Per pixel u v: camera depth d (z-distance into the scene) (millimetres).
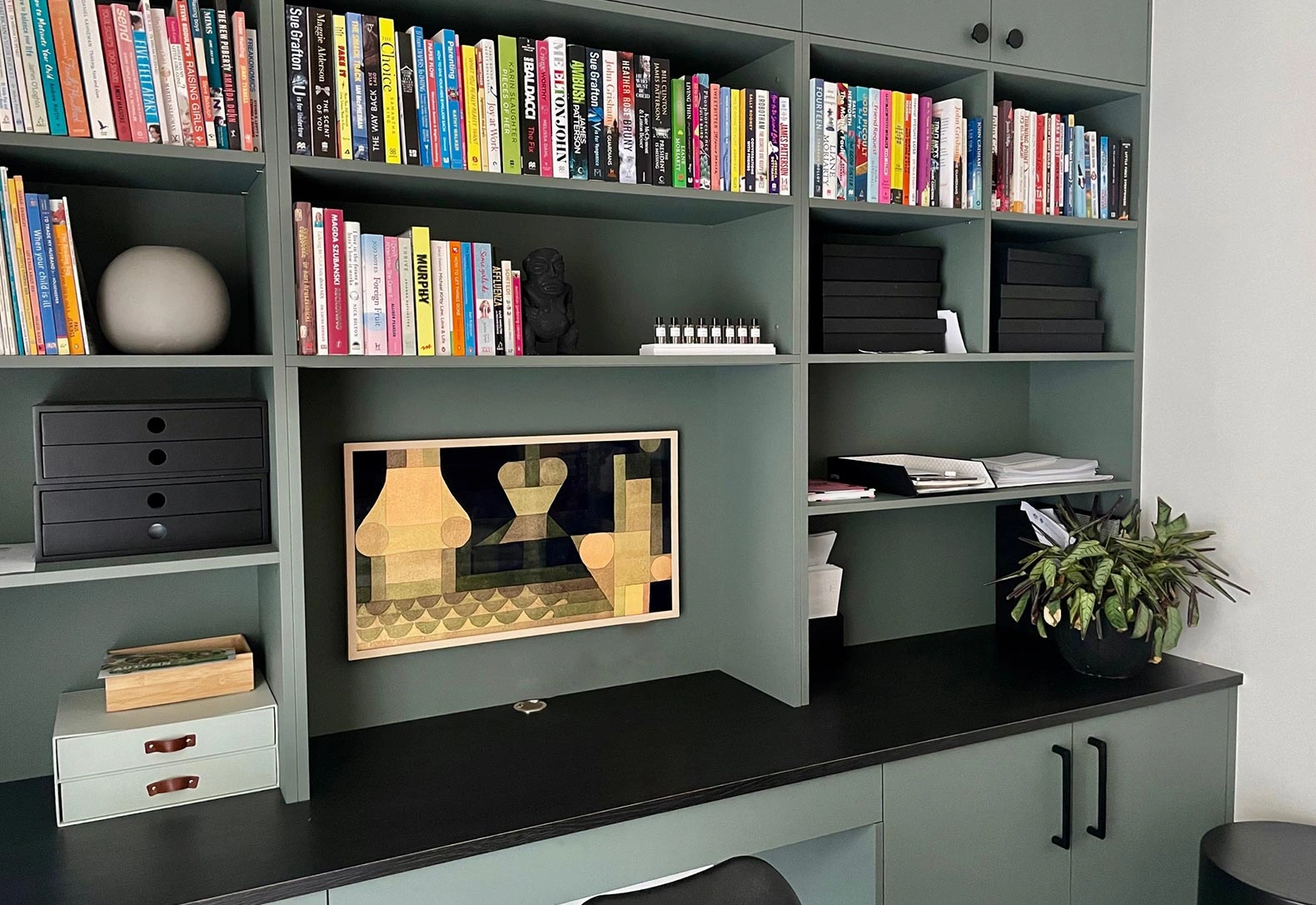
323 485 2113
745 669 2484
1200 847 2236
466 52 1884
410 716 2240
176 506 1759
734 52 2238
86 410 1688
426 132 1855
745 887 1429
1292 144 2377
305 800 1826
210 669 1904
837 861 2188
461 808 1791
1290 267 2395
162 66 1646
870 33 2240
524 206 2162
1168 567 2422
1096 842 2379
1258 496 2492
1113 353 2668
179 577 2012
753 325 2252
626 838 1826
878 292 2410
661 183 2072
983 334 2441
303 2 1892
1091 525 2578
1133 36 2646
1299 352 2387
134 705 1848
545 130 1958
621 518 2418
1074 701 2342
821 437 2666
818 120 2217
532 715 2273
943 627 2914
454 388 2227
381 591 2172
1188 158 2607
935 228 2580
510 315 1970
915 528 2844
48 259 1610
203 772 1820
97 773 1739
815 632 2604
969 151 2432
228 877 1554
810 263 2410
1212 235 2559
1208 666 2629
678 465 2486
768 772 1940
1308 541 2395
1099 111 2807
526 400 2305
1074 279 2736
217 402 1777
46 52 1567
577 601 2381
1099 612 2406
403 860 1620
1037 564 2512
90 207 1895
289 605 1783
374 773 1948
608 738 2125
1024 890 2279
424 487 2199
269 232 1727
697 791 1860
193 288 1737
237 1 1891
